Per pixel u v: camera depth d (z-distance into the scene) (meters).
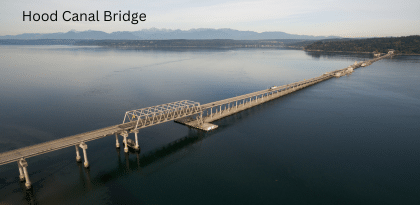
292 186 73.56
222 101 148.00
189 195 69.94
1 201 66.38
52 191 71.25
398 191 71.00
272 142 104.12
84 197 69.06
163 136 112.25
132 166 85.75
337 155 92.00
